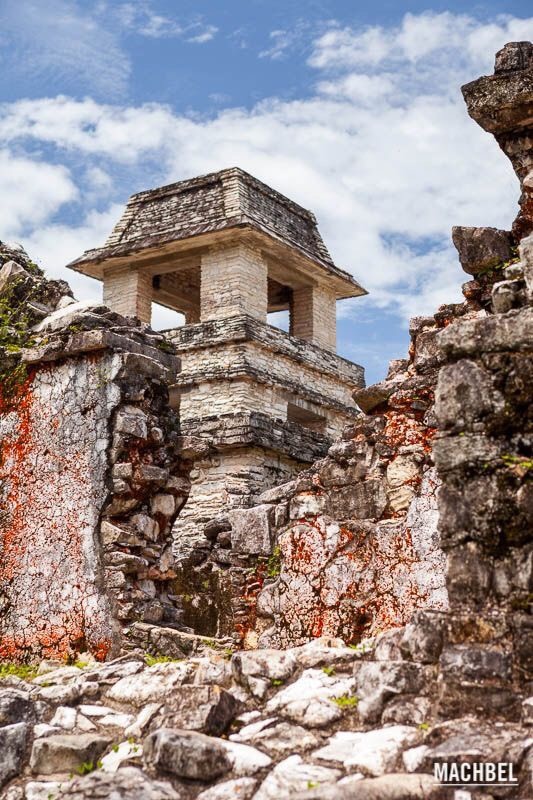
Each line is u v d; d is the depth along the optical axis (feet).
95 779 14.23
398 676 14.48
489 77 21.94
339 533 27.04
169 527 26.71
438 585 24.71
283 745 14.26
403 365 27.68
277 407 74.28
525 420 14.52
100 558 24.80
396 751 13.23
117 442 25.30
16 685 18.54
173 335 75.10
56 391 26.76
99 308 27.68
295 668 16.28
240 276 74.02
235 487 67.36
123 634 23.98
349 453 27.37
